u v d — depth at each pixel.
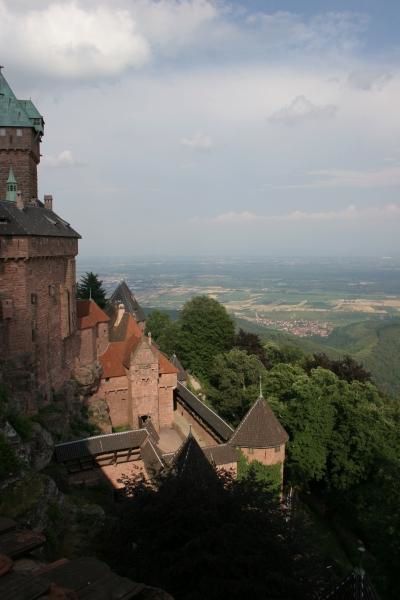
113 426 64.75
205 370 95.75
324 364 90.81
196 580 22.75
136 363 63.44
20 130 61.62
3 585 10.24
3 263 41.09
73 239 57.31
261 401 53.06
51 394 49.75
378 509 43.88
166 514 24.55
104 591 10.64
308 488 62.62
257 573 22.56
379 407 68.12
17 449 33.50
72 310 56.47
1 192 62.12
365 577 27.80
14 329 41.97
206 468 38.44
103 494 44.72
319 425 58.38
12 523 14.09
